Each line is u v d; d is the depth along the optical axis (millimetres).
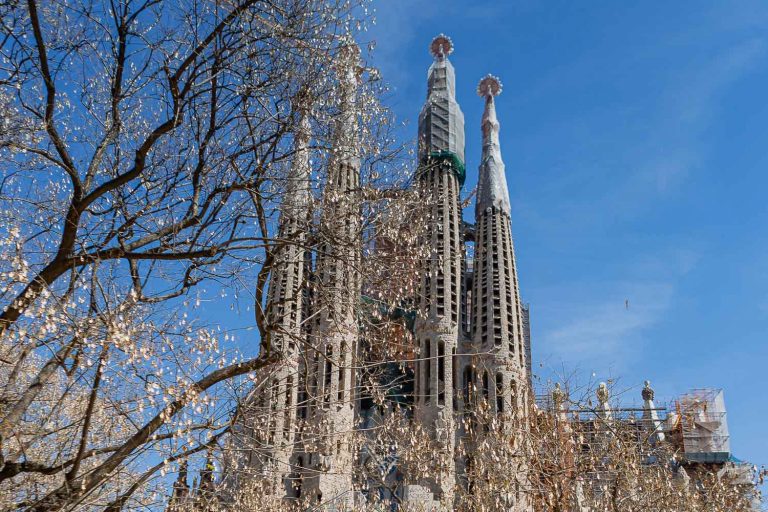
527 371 130750
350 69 24016
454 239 123312
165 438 18469
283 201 22625
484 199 130000
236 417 19734
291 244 21453
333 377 74125
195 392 18109
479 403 47406
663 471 42562
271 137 22000
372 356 30797
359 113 24344
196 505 22891
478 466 41656
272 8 22188
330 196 23422
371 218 24734
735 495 47938
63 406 21891
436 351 111438
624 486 36312
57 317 18516
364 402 80375
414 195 26500
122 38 20172
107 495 21359
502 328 115750
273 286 22844
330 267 24312
